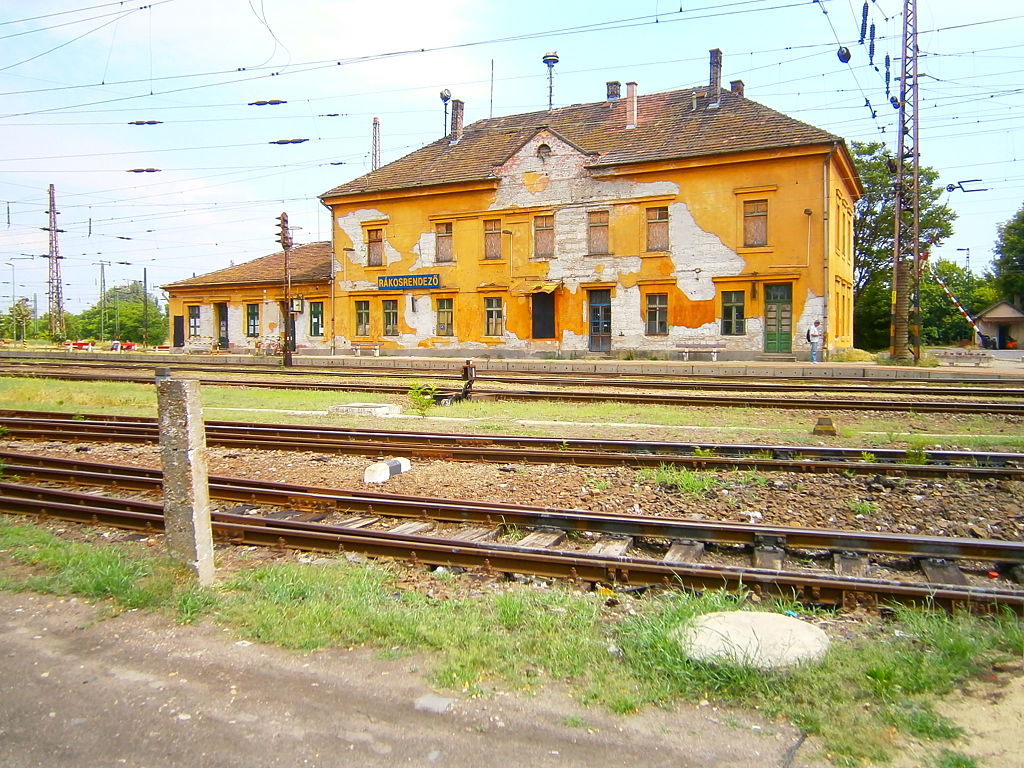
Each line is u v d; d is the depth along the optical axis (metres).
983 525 7.62
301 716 4.04
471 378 18.50
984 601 5.26
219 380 23.08
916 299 30.41
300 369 29.83
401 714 4.05
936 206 55.03
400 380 24.00
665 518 8.00
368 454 11.55
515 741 3.78
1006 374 24.50
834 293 32.19
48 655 4.79
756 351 31.88
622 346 34.66
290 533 7.12
